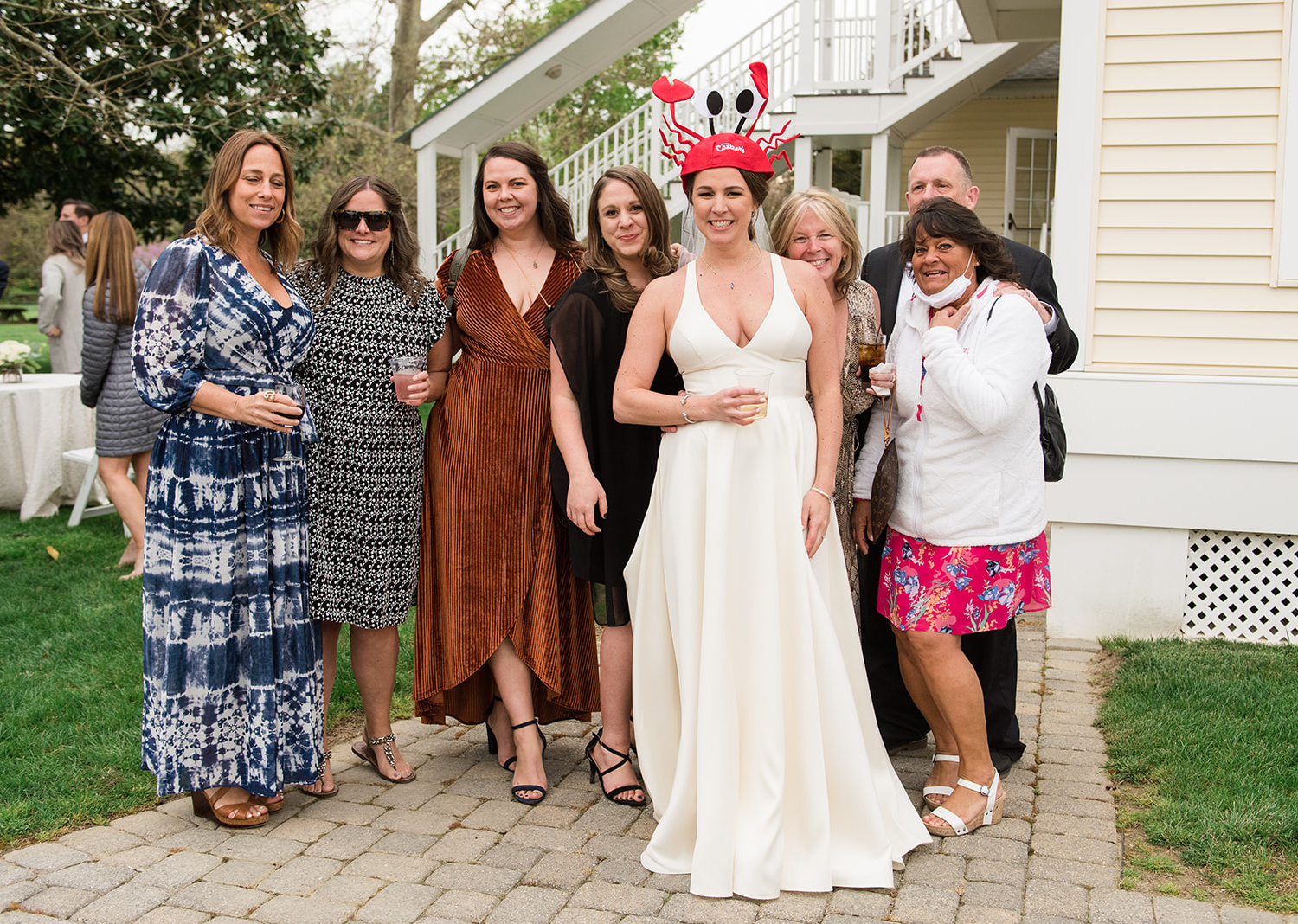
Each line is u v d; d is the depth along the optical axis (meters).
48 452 6.92
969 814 2.88
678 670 2.81
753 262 2.80
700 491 2.77
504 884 2.62
